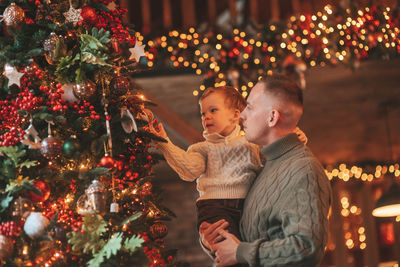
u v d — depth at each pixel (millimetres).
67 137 2023
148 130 2229
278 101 2098
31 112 1942
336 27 4832
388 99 6172
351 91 5965
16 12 1982
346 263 8305
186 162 2242
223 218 2162
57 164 2014
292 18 5055
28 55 1958
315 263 1812
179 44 5102
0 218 1914
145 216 2176
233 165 2264
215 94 2379
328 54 4984
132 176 2105
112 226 1968
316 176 1933
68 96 1988
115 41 2131
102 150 2023
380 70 5535
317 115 6520
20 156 1904
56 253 1921
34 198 1908
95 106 2072
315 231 1819
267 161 2158
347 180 7980
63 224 1936
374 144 7488
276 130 2115
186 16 5699
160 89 5523
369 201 8383
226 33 5113
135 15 5934
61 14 2061
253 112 2141
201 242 2184
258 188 2088
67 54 2016
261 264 1877
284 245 1824
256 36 5082
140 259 1903
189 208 7887
